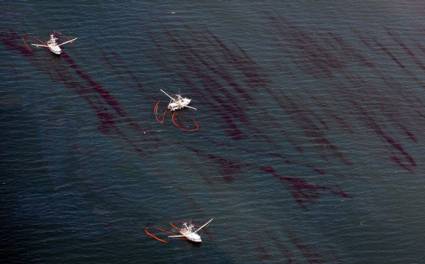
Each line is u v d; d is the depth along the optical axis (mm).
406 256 134250
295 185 145750
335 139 156375
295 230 137000
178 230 134375
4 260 126312
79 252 129250
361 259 133125
